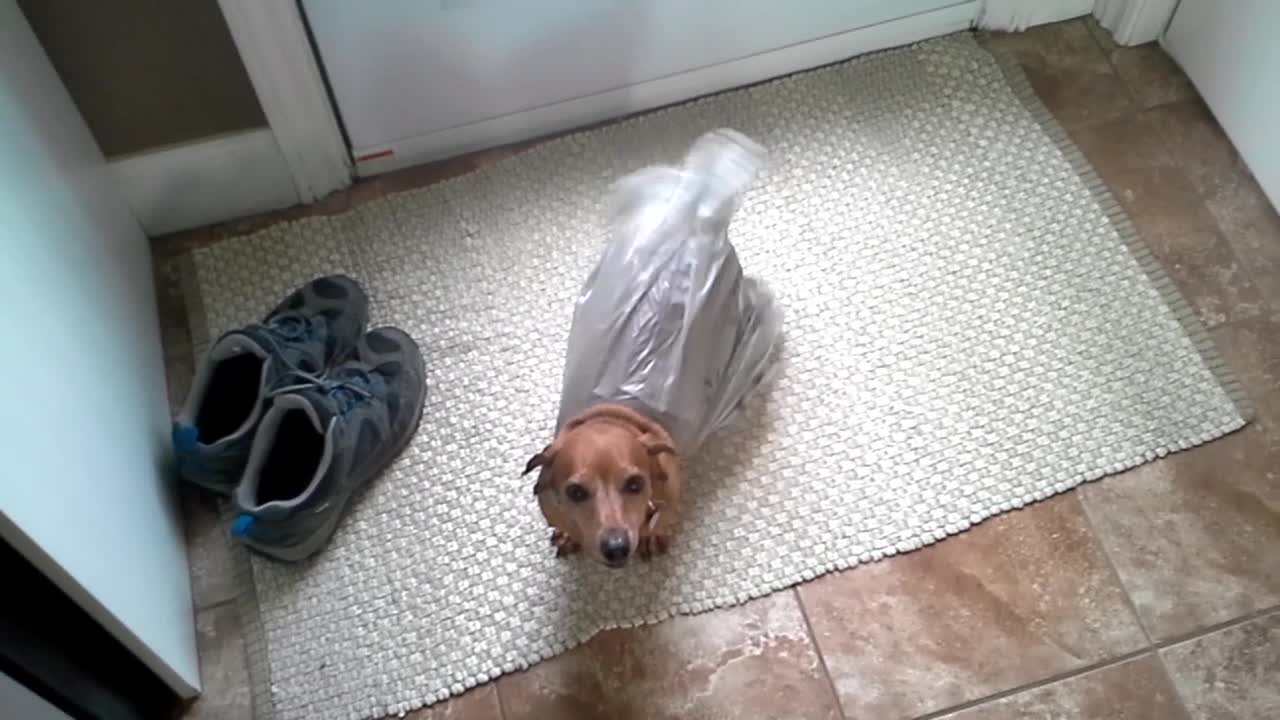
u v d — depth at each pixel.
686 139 1.64
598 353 1.22
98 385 1.22
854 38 1.67
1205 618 1.28
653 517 1.22
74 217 1.31
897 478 1.37
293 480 1.33
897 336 1.47
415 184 1.63
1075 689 1.25
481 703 1.27
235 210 1.60
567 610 1.31
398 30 1.45
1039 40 1.71
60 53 1.35
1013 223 1.55
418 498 1.38
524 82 1.57
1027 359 1.45
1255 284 1.49
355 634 1.31
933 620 1.29
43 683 1.07
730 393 1.34
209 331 1.51
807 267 1.52
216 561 1.36
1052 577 1.31
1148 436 1.39
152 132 1.48
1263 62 1.48
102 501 1.12
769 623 1.30
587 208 1.59
